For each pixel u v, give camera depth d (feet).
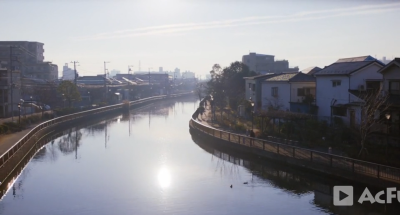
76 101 214.90
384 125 85.92
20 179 79.20
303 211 59.41
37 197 67.36
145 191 69.62
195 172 82.94
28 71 282.77
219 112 179.42
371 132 81.92
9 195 68.74
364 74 110.01
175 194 67.87
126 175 81.15
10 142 105.91
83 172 84.02
